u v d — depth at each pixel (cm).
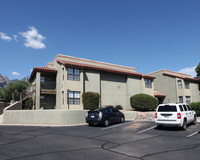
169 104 1260
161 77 3588
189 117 1357
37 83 2288
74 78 2238
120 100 2703
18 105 2258
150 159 623
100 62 2905
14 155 662
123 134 1105
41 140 938
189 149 751
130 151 725
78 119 1681
